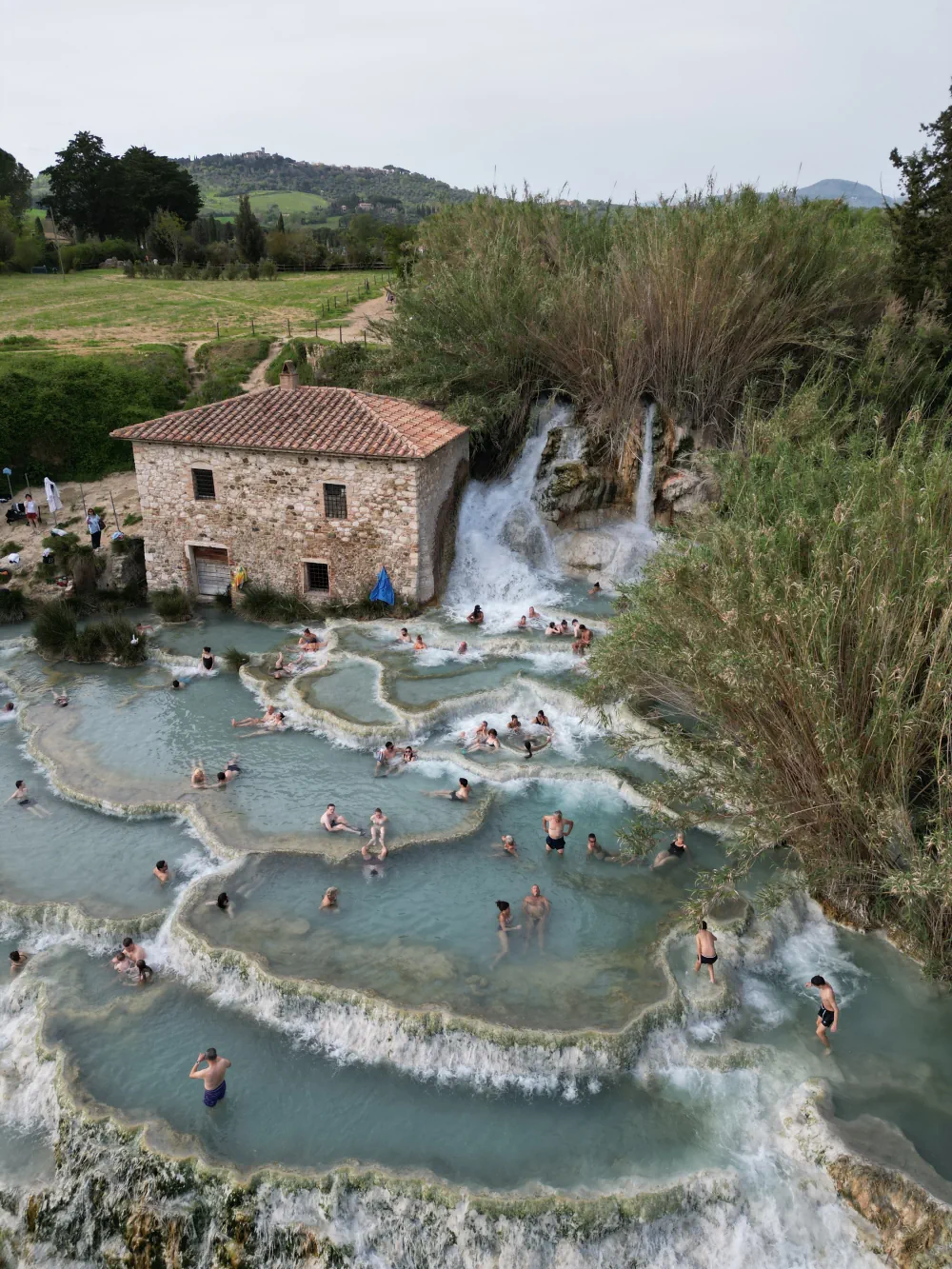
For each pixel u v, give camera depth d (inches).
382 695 1029.8
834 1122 542.3
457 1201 494.6
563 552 1408.7
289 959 659.4
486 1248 489.4
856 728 660.1
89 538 1473.9
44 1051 601.3
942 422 989.2
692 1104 566.6
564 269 1530.5
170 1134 538.0
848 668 665.0
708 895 669.9
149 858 792.3
